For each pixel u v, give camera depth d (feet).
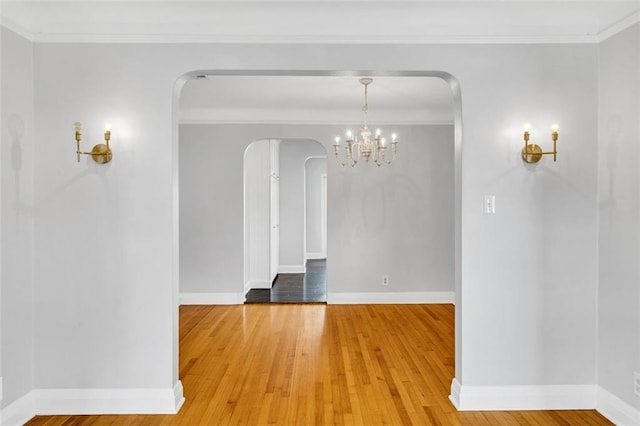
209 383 10.52
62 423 8.70
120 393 9.15
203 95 16.30
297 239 28.19
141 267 9.24
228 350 12.87
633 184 8.38
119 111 9.21
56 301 9.20
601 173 9.27
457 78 9.33
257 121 18.57
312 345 13.30
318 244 34.45
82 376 9.18
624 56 8.58
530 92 9.36
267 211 23.07
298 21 9.27
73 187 9.21
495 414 9.04
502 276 9.36
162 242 9.25
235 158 18.67
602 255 9.23
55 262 9.20
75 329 9.21
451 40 9.30
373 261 18.85
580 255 9.39
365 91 14.90
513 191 9.37
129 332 9.21
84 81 9.18
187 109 18.51
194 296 18.79
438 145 18.85
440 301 18.93
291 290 22.40
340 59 9.32
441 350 12.83
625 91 8.57
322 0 8.70
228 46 9.27
